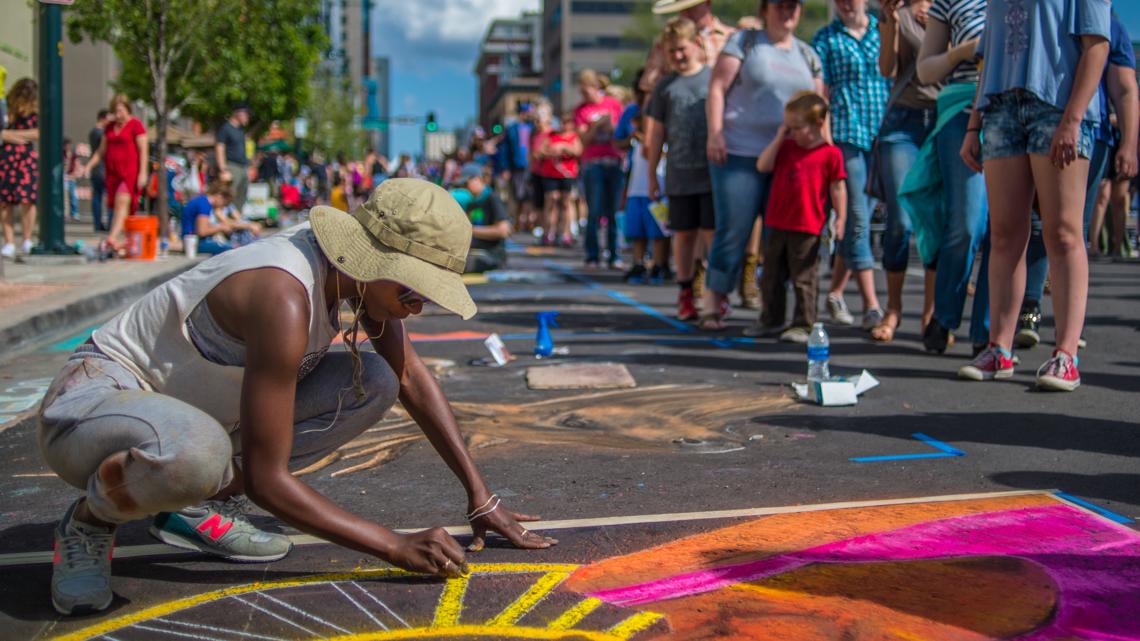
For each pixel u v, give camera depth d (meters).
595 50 107.12
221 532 2.49
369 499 2.99
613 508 2.87
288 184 27.09
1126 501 2.87
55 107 9.85
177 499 2.04
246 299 2.08
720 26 8.02
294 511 2.10
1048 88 4.18
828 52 6.25
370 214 2.11
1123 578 2.32
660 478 3.17
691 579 2.35
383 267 2.06
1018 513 2.78
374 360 2.47
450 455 2.54
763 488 3.05
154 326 2.19
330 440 2.49
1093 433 3.64
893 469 3.24
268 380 2.06
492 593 2.28
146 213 15.35
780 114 6.03
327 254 2.10
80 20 13.89
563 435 3.74
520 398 4.39
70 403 2.12
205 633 2.10
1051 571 2.37
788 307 7.93
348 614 2.18
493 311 7.52
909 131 5.74
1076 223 4.30
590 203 11.66
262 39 19.59
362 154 77.44
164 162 13.10
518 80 132.00
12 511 2.92
